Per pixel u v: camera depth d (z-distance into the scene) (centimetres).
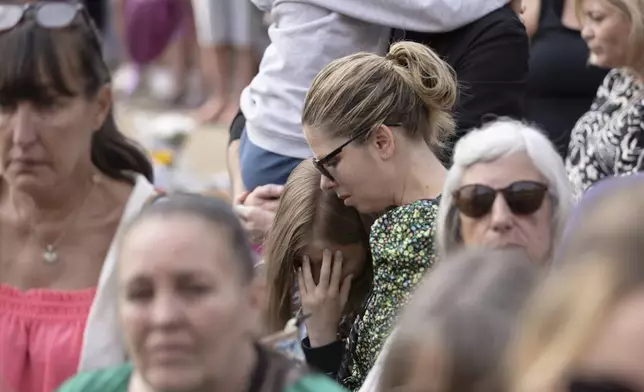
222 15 2970
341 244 1150
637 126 1310
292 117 1391
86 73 995
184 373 692
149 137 2522
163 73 3491
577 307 527
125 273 700
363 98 1084
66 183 1023
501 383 619
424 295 667
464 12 1330
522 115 1365
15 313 1020
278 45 1406
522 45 1355
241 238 716
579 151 1378
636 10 1284
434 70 1105
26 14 984
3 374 1006
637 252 521
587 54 1614
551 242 952
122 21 3600
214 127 2933
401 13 1334
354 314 1157
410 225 1046
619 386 512
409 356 643
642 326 511
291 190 1176
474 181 946
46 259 1039
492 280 659
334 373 1131
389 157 1092
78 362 1000
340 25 1370
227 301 696
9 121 991
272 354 738
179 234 697
